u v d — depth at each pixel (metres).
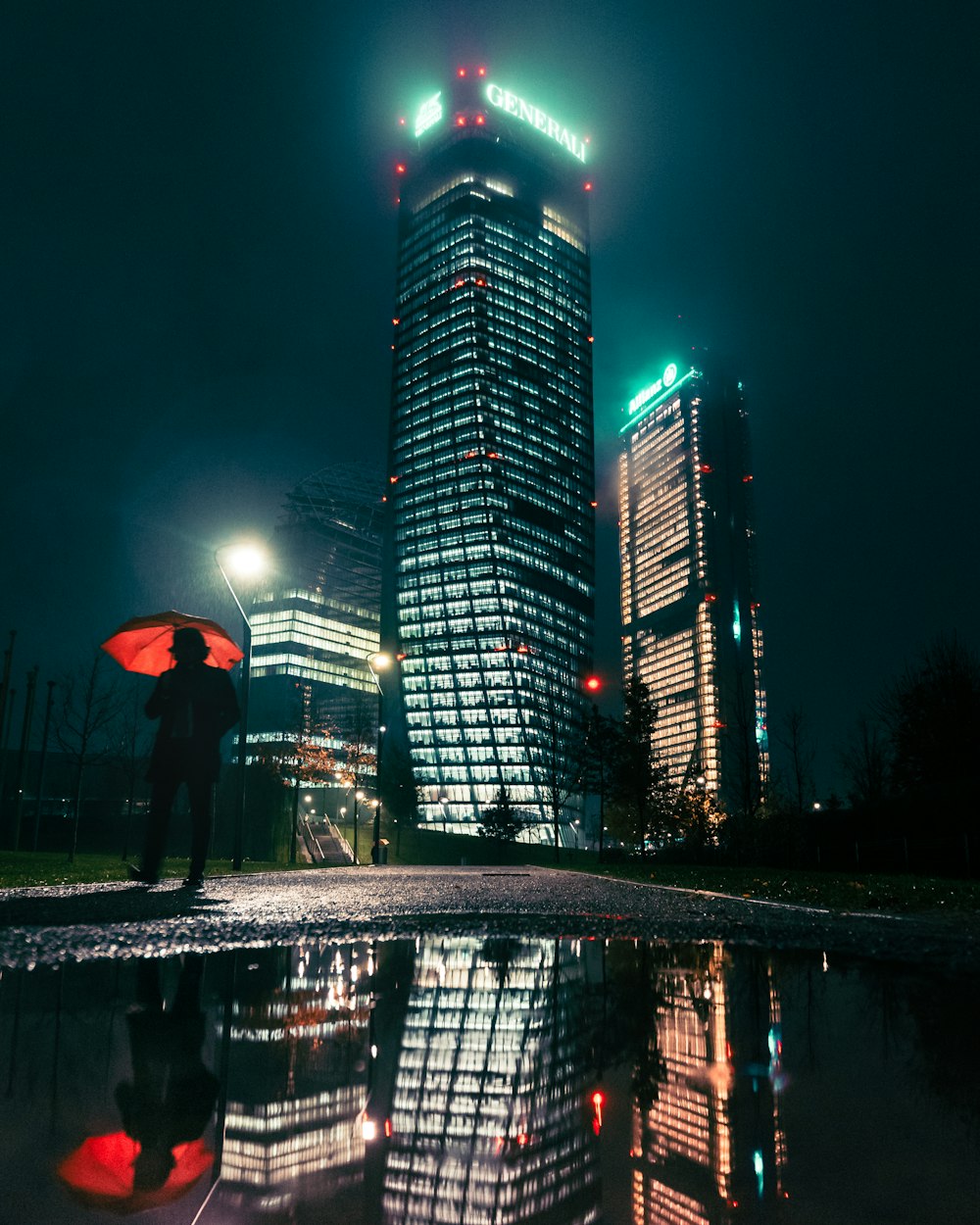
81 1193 1.62
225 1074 2.67
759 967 5.59
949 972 5.35
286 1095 2.43
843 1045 3.21
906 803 24.39
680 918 9.52
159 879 16.67
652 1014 3.85
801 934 7.80
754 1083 2.61
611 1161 1.85
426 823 193.25
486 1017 3.75
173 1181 1.70
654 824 84.50
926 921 9.11
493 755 192.88
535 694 199.38
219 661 17.02
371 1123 2.16
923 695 31.30
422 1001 4.18
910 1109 2.31
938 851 22.03
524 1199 1.59
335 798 151.50
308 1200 1.59
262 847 103.19
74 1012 3.79
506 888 16.22
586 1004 4.14
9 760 73.50
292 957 5.95
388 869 32.78
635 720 72.38
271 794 105.62
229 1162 1.82
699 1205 1.57
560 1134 2.07
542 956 6.21
